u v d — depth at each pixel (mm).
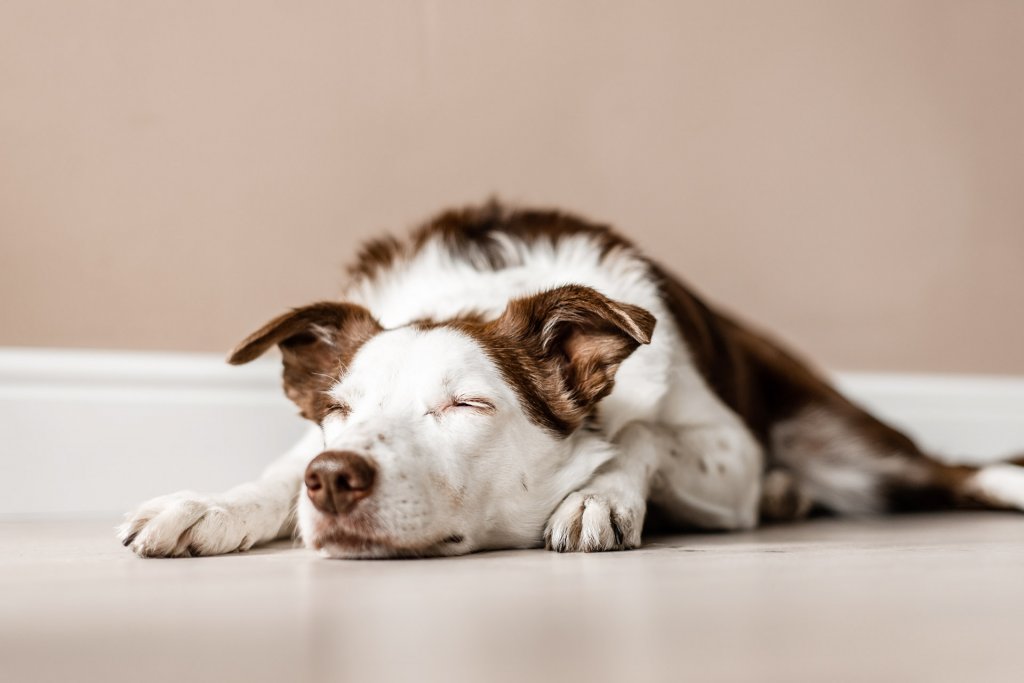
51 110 1029
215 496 704
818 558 661
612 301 699
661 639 474
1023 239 1306
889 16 1255
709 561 647
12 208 1021
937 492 997
